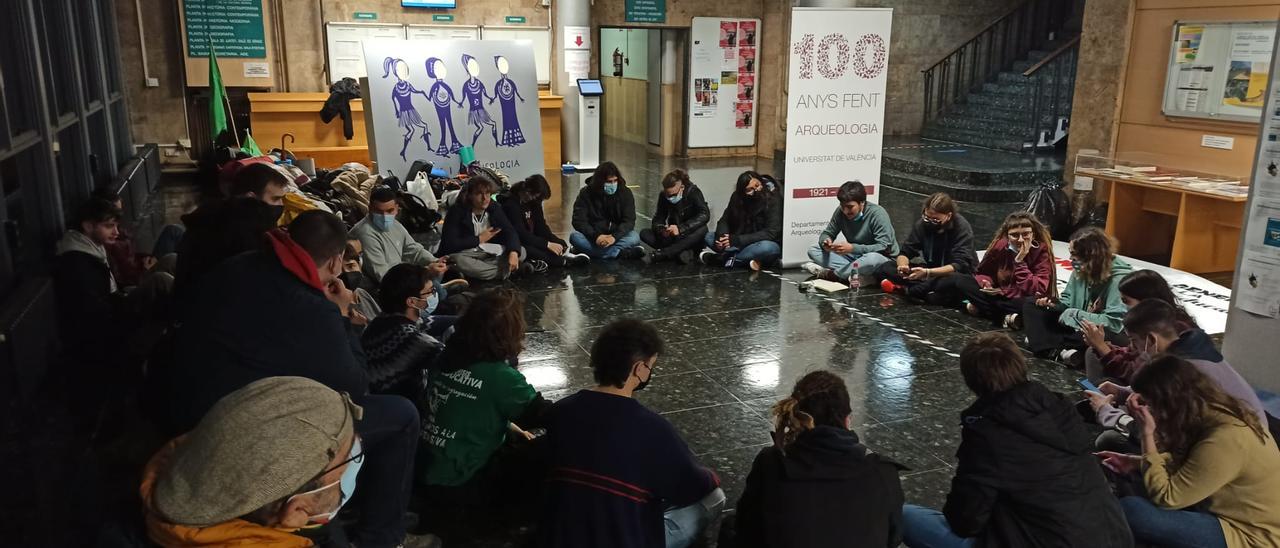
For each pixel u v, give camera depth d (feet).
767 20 47.73
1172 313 10.33
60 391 14.20
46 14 21.45
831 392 8.14
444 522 10.41
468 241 21.16
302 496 4.82
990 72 47.78
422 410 10.29
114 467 11.76
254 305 7.87
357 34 40.88
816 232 23.00
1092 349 14.01
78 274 15.65
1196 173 25.45
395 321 10.58
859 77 22.29
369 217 18.43
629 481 7.95
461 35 42.42
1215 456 8.19
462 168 33.99
